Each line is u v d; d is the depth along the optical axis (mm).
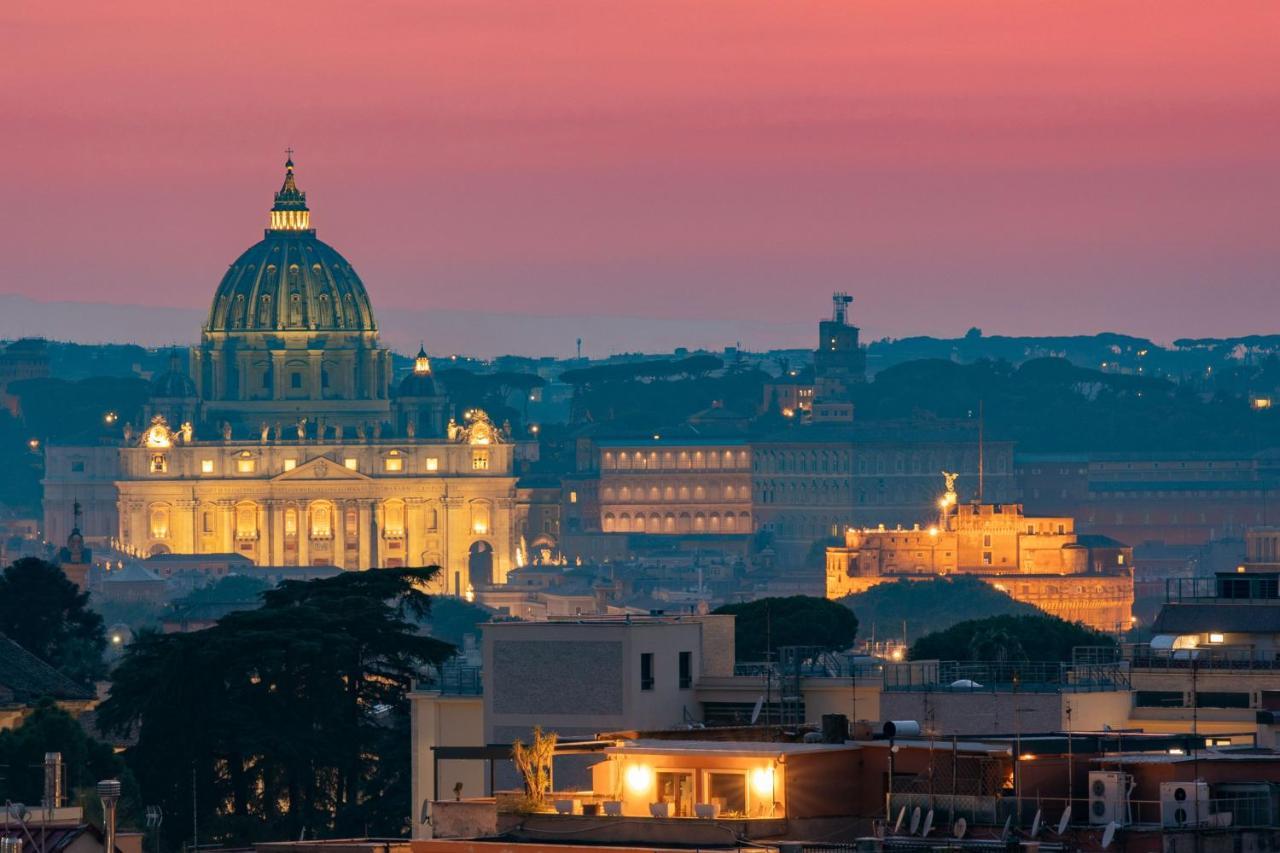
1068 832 189375
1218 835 189000
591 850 188375
